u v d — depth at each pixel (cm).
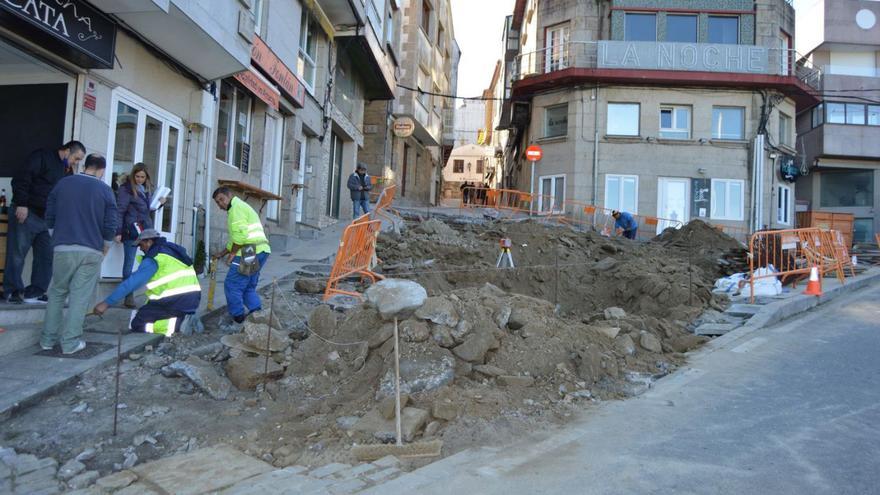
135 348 571
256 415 485
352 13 1489
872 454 400
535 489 356
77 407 468
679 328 786
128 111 779
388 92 2103
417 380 502
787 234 1057
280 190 1322
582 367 563
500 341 580
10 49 631
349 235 782
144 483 378
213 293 710
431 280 1057
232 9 838
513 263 1285
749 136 2264
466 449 424
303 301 768
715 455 402
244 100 1178
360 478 379
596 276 1208
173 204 888
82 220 546
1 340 538
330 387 530
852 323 805
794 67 2328
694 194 2231
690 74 2225
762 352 668
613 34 2308
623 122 2289
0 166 686
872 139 2905
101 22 676
